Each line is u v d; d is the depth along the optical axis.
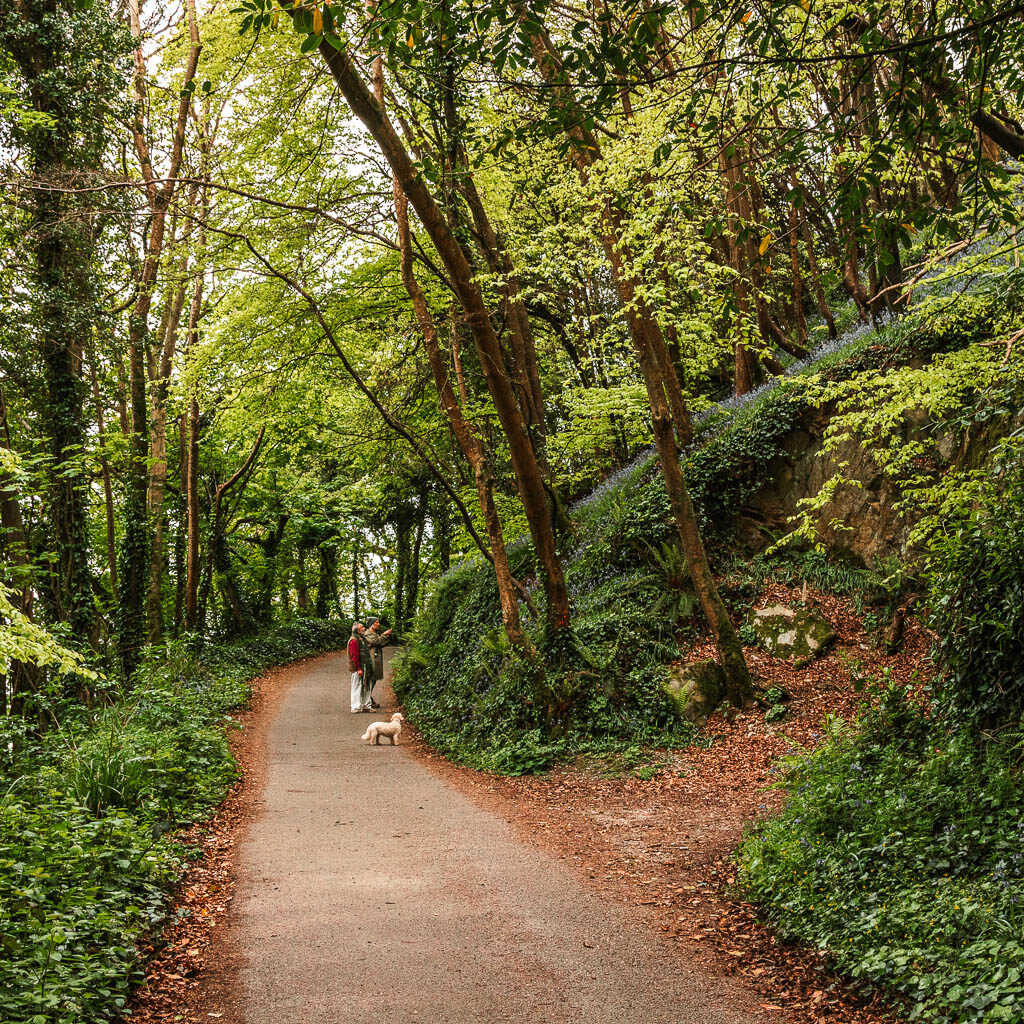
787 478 15.70
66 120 14.79
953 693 8.04
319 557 40.50
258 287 14.80
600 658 13.02
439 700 16.58
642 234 11.07
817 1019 4.45
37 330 14.95
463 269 11.98
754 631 13.75
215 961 5.16
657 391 12.64
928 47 4.18
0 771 9.45
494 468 20.02
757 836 7.26
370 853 7.61
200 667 19.73
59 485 15.28
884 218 4.62
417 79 10.24
